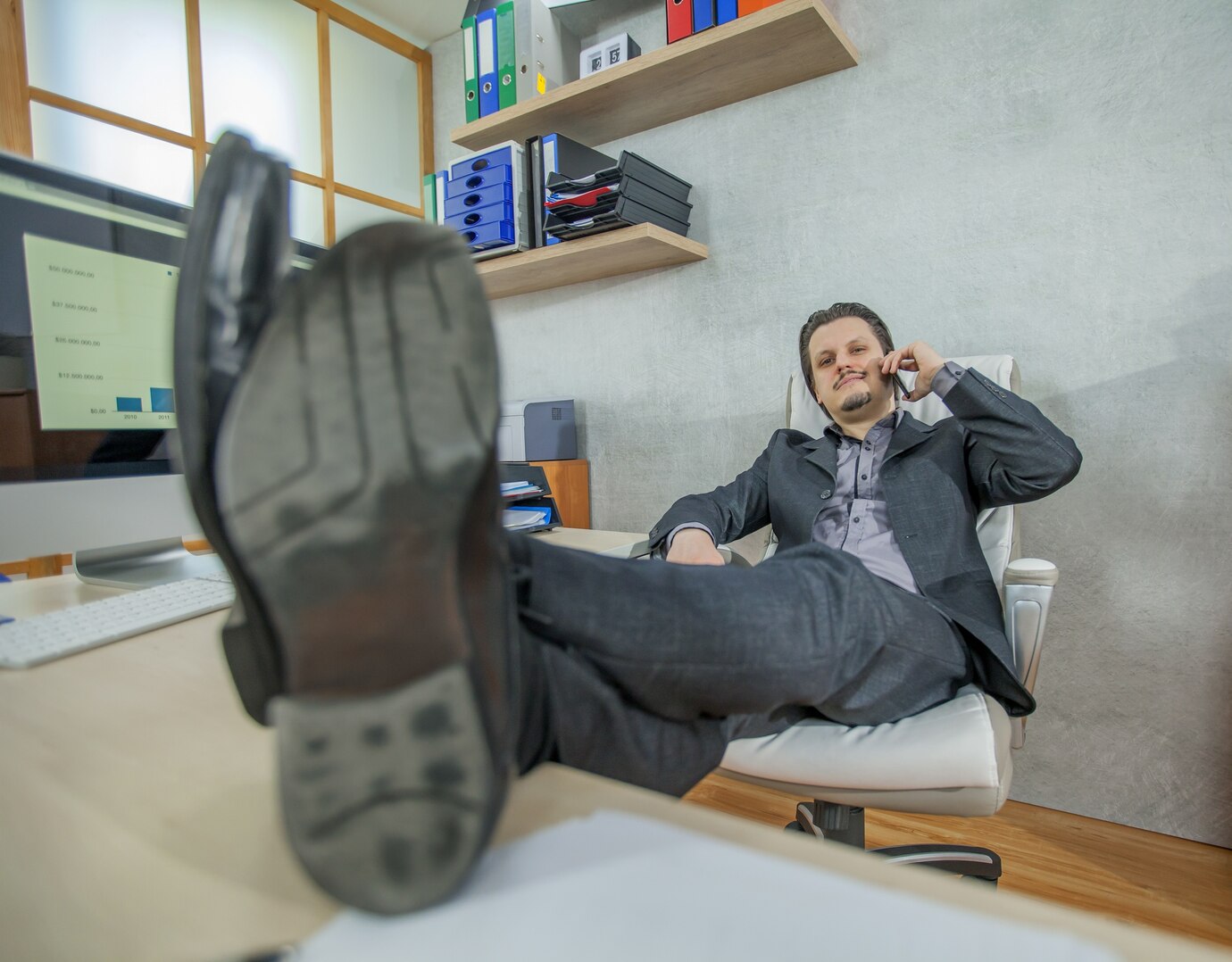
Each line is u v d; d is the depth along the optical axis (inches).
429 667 9.8
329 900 9.7
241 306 13.7
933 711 31.4
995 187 60.1
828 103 67.6
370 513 10.3
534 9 76.5
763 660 19.7
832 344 49.1
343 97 98.5
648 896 9.0
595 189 68.4
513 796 12.0
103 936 8.9
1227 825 52.8
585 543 44.9
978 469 44.7
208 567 37.6
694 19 64.2
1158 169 54.0
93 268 30.9
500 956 8.2
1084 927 8.0
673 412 78.8
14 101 71.4
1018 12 58.6
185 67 84.4
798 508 48.7
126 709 17.7
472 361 11.7
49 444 29.5
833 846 10.0
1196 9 52.2
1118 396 55.8
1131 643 55.8
